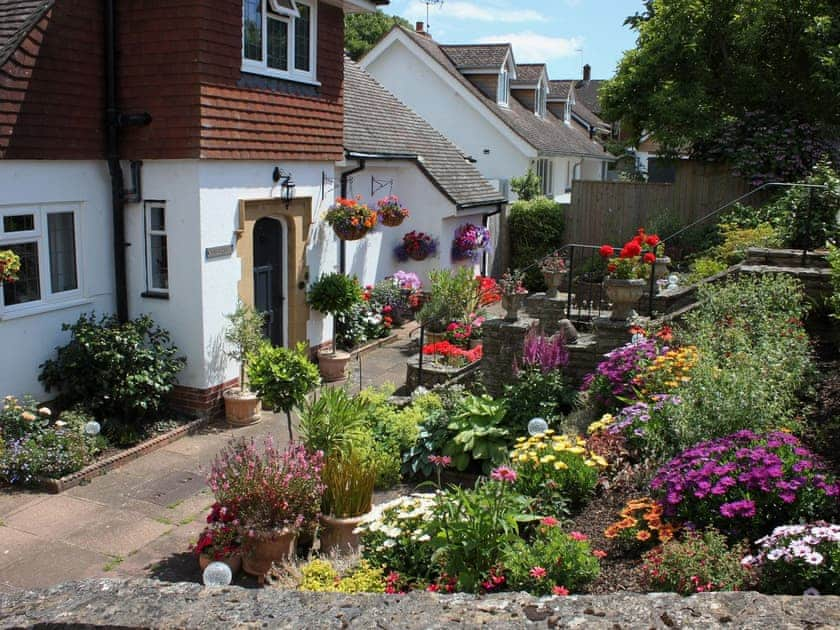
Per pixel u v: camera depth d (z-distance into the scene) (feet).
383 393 29.50
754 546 14.42
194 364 31.14
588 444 21.03
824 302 26.81
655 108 54.70
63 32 27.78
